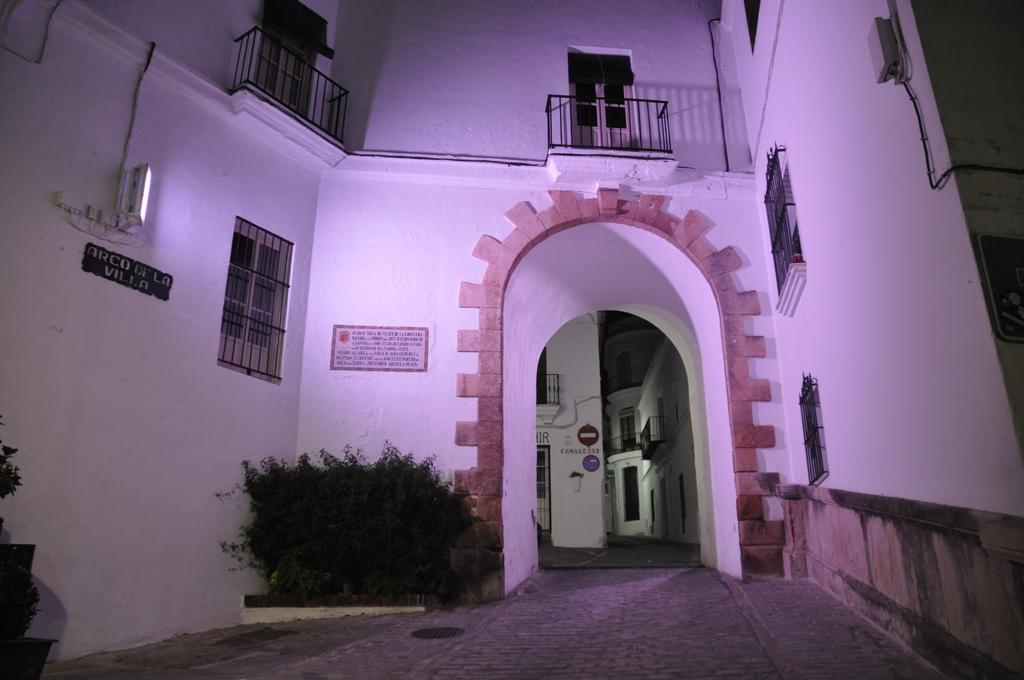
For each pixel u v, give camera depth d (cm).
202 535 716
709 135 1023
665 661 534
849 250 636
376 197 938
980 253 426
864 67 573
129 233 683
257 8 891
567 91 1030
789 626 620
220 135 804
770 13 852
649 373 2584
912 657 513
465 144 985
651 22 1085
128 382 664
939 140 455
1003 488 408
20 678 439
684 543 1955
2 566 476
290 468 816
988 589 420
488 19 1056
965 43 472
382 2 1041
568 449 1684
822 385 743
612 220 966
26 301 595
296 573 745
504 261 927
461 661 552
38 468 585
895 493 564
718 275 949
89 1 688
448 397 871
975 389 433
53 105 639
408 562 773
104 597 618
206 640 661
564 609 752
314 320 885
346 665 546
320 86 954
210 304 758
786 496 840
